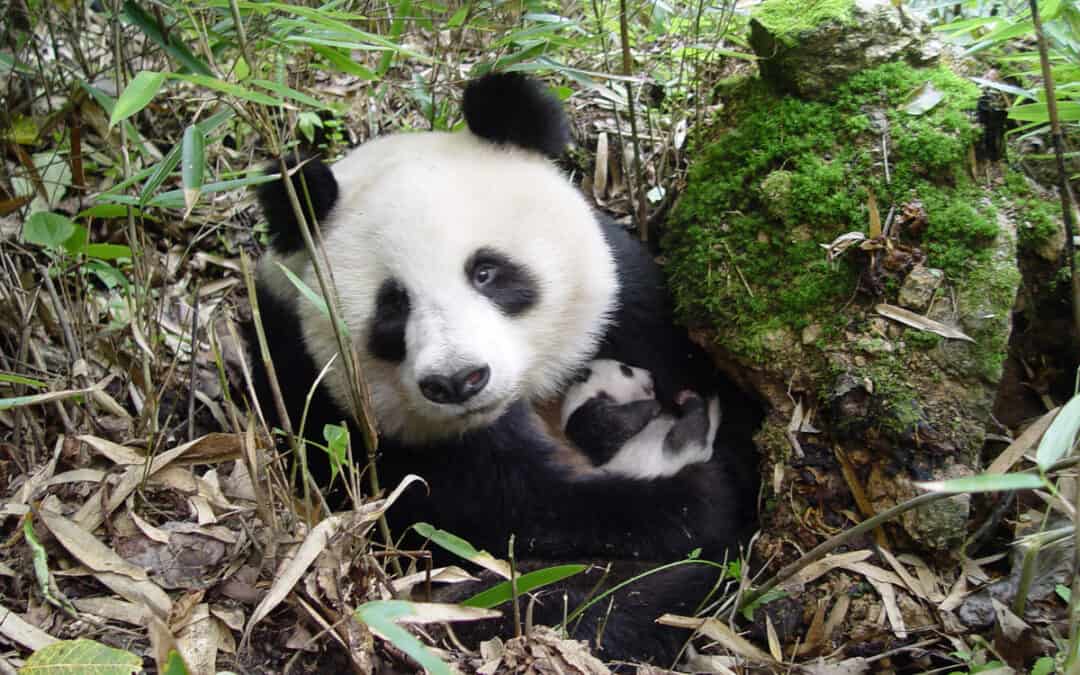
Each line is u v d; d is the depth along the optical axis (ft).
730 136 4.14
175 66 4.71
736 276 3.97
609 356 4.26
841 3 4.02
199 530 3.38
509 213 3.81
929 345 3.64
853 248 3.76
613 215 4.83
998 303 3.65
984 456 3.98
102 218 4.75
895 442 3.62
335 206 3.81
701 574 3.95
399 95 5.41
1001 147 3.88
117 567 3.24
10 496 3.51
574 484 4.01
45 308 4.15
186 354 4.55
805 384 3.82
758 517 4.01
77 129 4.25
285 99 4.43
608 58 4.78
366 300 3.70
